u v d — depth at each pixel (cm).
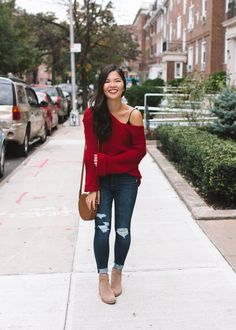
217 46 3331
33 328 353
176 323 357
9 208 693
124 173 388
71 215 652
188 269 455
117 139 384
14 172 980
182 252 500
